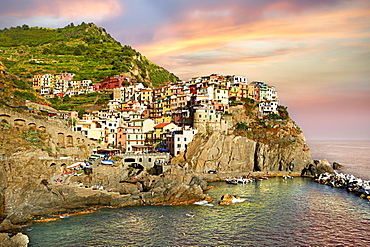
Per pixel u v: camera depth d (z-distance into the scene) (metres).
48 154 112.00
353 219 82.50
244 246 66.06
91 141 139.38
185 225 77.12
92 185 102.00
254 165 147.25
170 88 184.50
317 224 78.75
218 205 93.94
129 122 158.75
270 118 171.38
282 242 68.12
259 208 91.31
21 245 63.06
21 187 82.94
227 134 150.50
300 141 156.12
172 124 154.88
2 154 89.69
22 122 118.00
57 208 84.81
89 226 75.69
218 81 189.38
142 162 131.25
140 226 76.12
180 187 99.50
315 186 121.62
